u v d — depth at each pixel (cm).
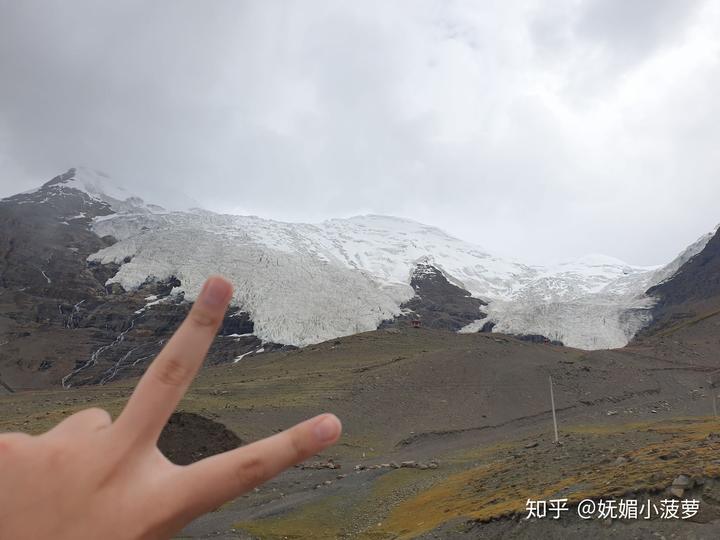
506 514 1608
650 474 1534
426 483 2852
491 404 6312
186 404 5544
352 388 6581
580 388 6894
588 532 1361
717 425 3197
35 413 5666
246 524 2575
